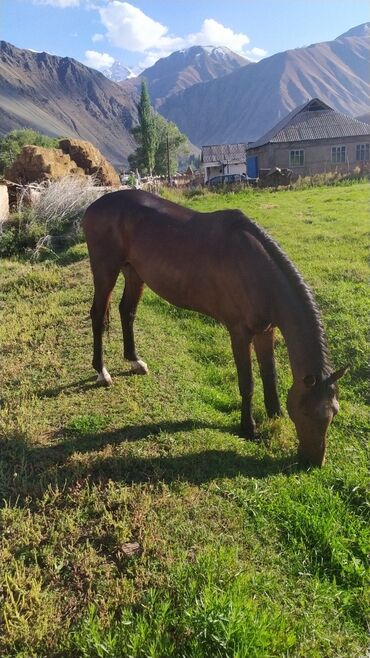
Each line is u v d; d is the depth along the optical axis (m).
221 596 2.44
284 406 4.65
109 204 4.93
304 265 8.60
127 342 5.29
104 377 5.05
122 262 4.96
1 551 2.88
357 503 3.37
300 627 2.41
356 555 2.93
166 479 3.56
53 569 2.78
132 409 4.55
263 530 3.06
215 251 4.09
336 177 27.27
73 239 12.75
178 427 4.25
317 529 3.02
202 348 6.06
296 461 3.80
